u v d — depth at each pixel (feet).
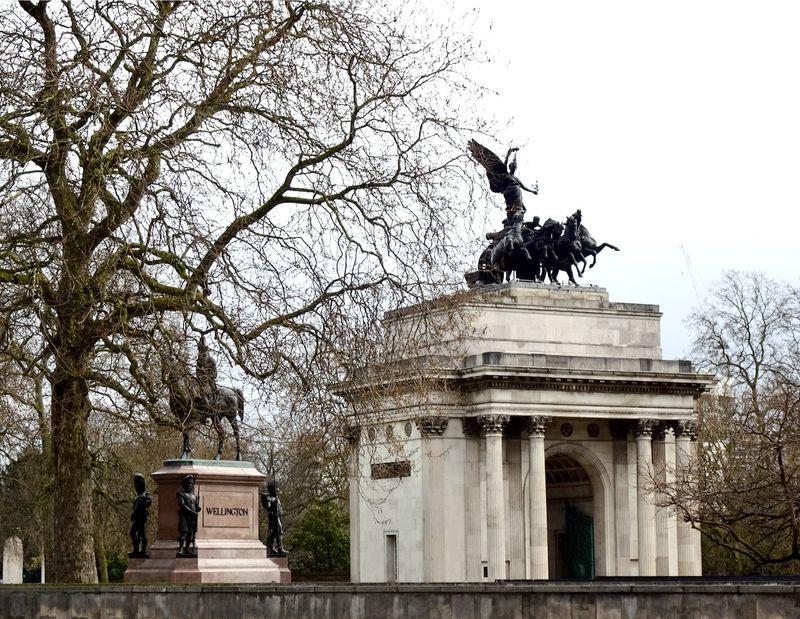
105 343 328.08
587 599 214.69
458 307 352.49
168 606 258.57
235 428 319.27
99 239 315.78
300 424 346.74
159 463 594.65
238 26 321.93
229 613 249.75
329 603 236.84
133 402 364.17
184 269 317.22
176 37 318.24
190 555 291.58
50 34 322.14
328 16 329.52
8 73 305.73
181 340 313.53
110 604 267.80
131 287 322.34
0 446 594.24
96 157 308.40
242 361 318.65
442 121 344.28
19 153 312.09
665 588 210.59
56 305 314.76
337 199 334.44
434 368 356.18
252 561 300.40
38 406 528.63
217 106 321.32
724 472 596.29
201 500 299.79
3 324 320.91
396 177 337.11
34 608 284.00
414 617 227.61
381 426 353.31
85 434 345.72
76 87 303.27
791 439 459.73
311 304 328.70
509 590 219.41
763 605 204.54
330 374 328.70
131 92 307.37
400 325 343.05
